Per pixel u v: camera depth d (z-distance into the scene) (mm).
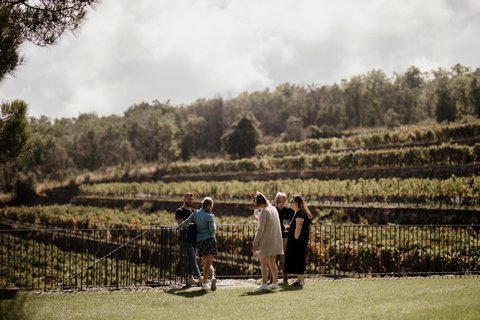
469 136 39219
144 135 78750
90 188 54469
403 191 26484
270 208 9172
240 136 59844
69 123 126812
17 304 8266
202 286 9297
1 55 8617
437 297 7250
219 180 46812
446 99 59562
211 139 82250
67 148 74750
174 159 72750
